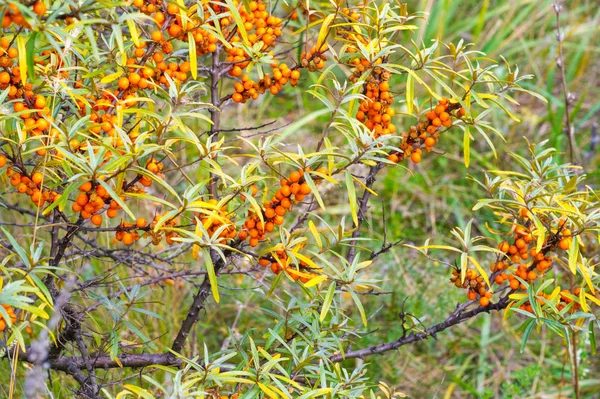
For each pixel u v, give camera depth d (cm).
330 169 117
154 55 122
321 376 119
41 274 128
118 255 145
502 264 126
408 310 176
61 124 120
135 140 113
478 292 125
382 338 177
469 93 124
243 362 123
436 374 178
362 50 123
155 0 120
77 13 108
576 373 155
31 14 102
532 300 120
